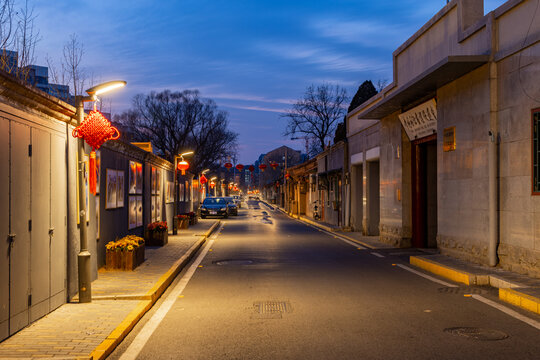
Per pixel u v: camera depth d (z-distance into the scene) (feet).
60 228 23.61
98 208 34.24
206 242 61.05
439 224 42.83
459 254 38.68
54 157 23.02
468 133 37.24
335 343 17.74
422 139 48.96
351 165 79.61
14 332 18.34
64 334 18.31
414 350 16.75
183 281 32.22
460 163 38.63
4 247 17.65
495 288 28.60
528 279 28.40
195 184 129.59
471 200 36.70
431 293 27.25
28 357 15.47
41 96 20.25
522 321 20.58
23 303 19.21
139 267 35.99
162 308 24.16
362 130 71.87
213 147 190.60
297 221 117.50
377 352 16.58
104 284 28.58
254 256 45.80
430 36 45.91
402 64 54.24
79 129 23.81
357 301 25.18
